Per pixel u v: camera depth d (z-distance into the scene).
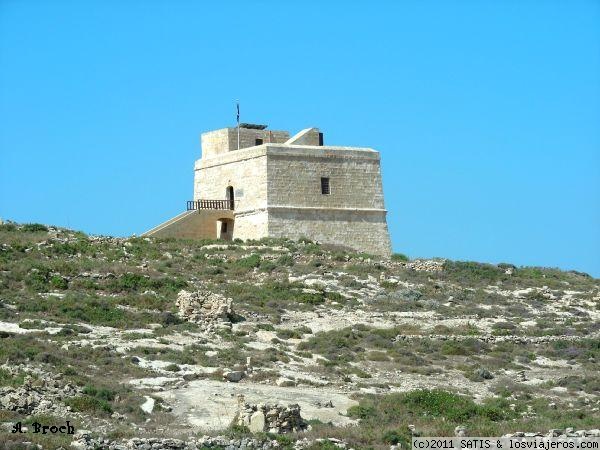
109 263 107.69
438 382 86.25
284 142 138.75
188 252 117.06
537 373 91.50
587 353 96.62
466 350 94.88
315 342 92.19
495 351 96.62
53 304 92.31
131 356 80.94
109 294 99.38
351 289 110.12
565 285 120.88
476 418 73.75
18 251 107.88
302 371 84.19
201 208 129.38
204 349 85.69
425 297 110.56
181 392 74.44
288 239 124.44
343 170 130.88
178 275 107.38
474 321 104.75
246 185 128.75
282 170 127.69
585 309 112.81
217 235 128.88
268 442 62.88
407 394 76.94
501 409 76.81
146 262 110.88
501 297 113.62
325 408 74.00
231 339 90.12
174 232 126.50
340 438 65.50
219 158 132.62
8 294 94.75
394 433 66.25
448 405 75.44
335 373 84.75
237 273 111.38
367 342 94.38
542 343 99.25
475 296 113.12
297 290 106.69
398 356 91.50
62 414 66.19
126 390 72.81
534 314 109.06
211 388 76.06
